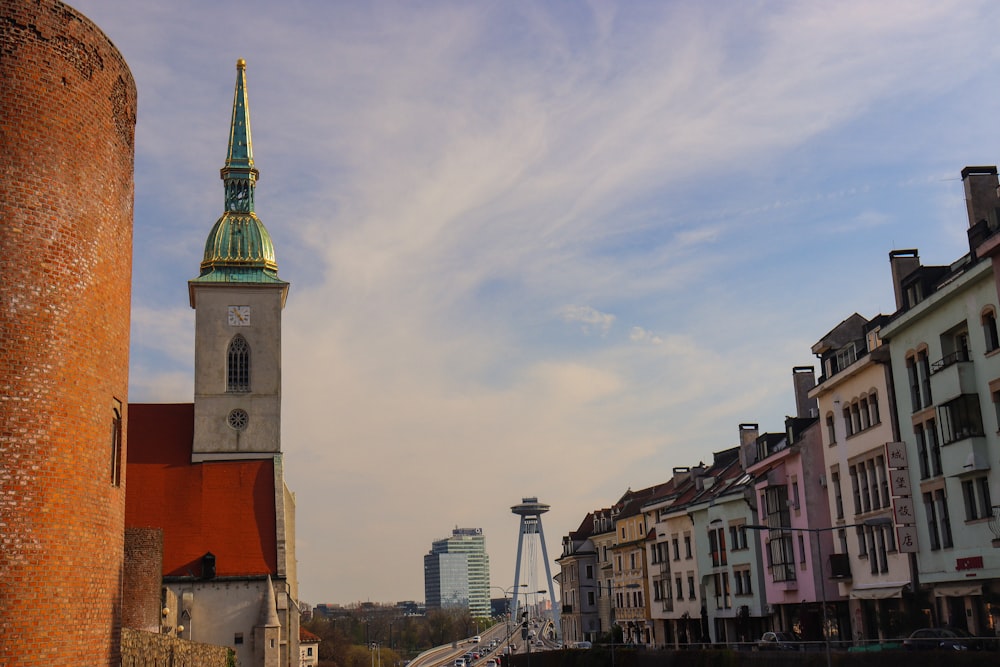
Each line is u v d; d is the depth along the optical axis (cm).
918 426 4759
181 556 6988
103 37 3119
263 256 7994
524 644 19512
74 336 2861
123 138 3269
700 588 8025
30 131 2814
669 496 9281
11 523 2605
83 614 2805
